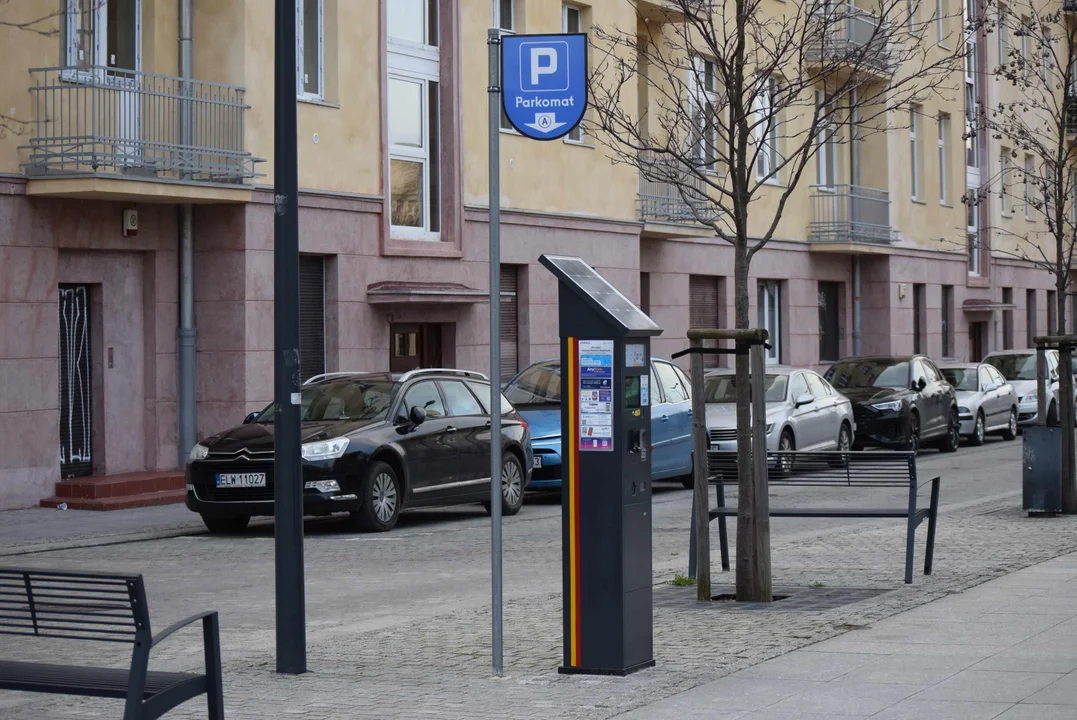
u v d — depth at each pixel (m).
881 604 10.61
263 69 22.56
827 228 38.91
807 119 36.50
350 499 16.56
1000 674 8.06
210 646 6.44
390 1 25.52
